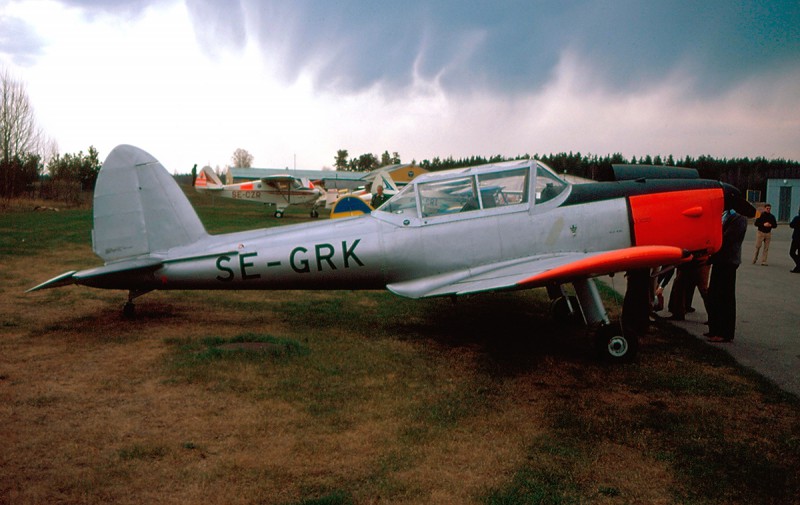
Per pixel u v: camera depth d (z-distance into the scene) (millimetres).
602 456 3363
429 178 6184
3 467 3039
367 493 2869
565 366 5168
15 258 11609
